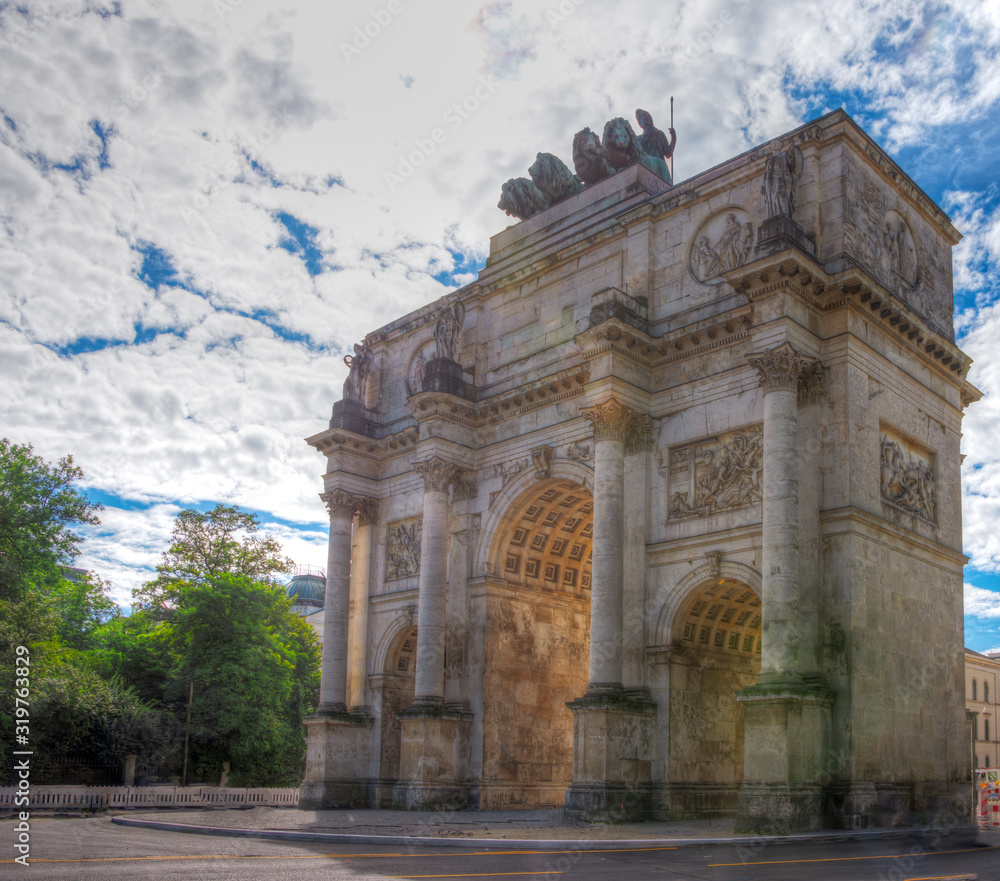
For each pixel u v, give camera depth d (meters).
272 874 19.31
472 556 51.78
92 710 62.12
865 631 36.56
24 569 67.88
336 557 57.25
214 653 74.81
